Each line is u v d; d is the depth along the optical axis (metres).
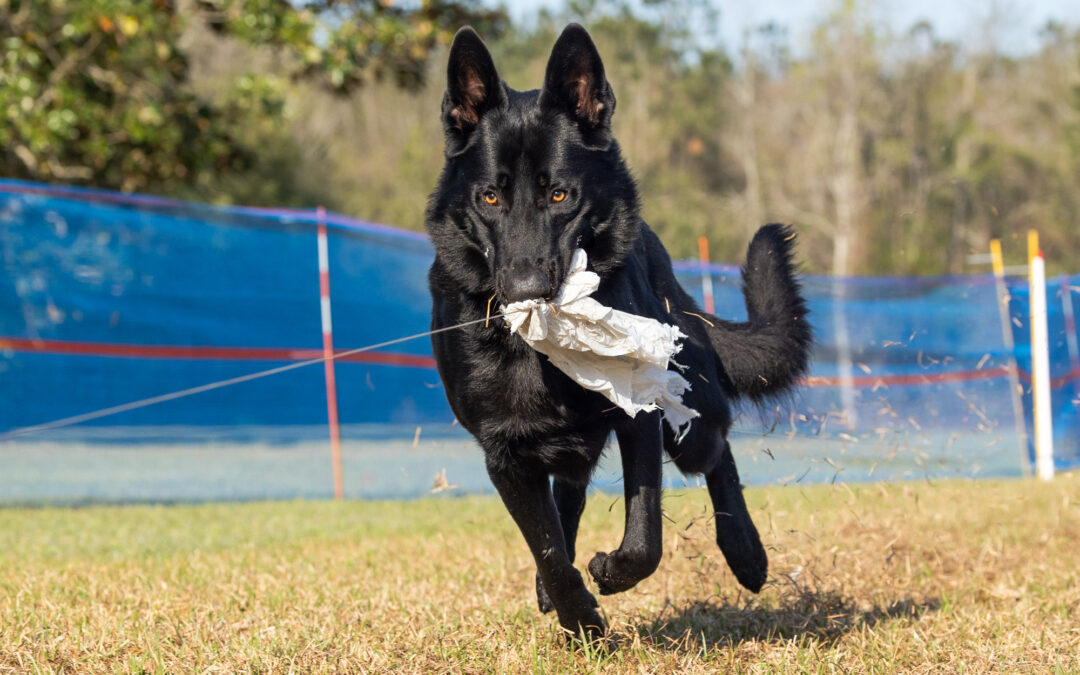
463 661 3.88
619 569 3.62
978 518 6.82
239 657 3.86
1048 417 9.79
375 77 15.35
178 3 14.66
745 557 4.57
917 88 42.03
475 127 3.88
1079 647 3.91
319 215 11.03
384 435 12.03
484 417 3.88
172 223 11.20
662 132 47.50
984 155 41.03
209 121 15.45
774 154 46.94
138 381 11.45
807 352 5.25
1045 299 9.82
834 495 6.60
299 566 5.92
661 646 4.04
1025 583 5.08
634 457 3.77
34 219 10.67
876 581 5.16
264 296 11.60
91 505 9.64
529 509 3.91
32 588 5.25
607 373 3.62
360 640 4.12
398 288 11.77
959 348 11.29
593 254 3.86
